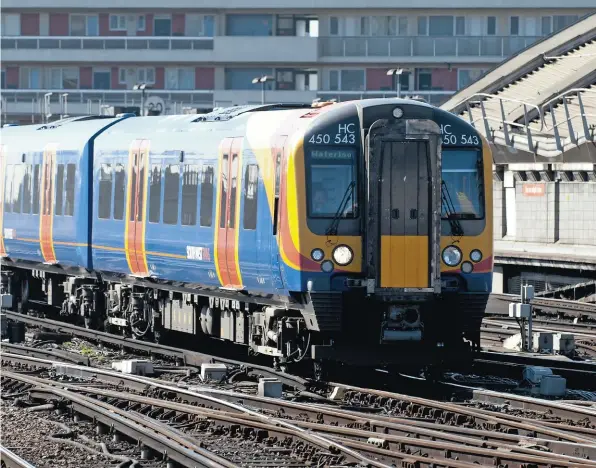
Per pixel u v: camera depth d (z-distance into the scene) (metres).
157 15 185.75
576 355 52.06
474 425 35.59
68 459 32.50
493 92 115.62
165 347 51.94
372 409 38.59
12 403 40.91
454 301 42.88
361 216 42.03
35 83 188.88
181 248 50.91
